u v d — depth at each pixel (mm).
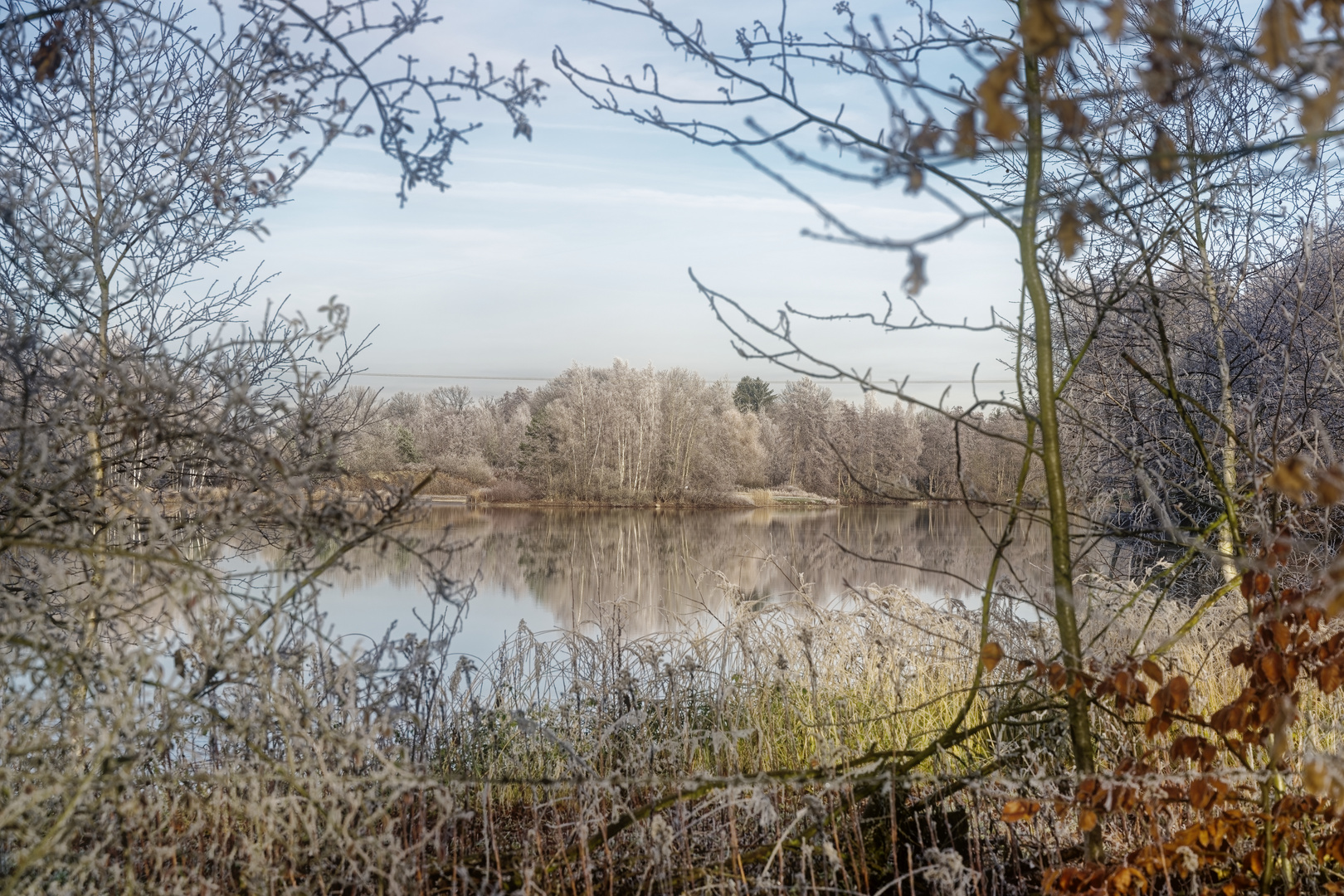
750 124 2055
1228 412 5125
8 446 3584
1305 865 3475
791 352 2998
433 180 2783
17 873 2580
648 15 2869
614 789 3777
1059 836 3801
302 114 3146
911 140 2057
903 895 3635
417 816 3635
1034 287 3064
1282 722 2902
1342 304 4840
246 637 2988
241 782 3119
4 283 4199
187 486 4188
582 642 5871
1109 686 3104
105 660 2863
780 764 5281
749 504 60375
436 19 2775
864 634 5859
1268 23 1683
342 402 5516
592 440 61750
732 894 3506
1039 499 3443
